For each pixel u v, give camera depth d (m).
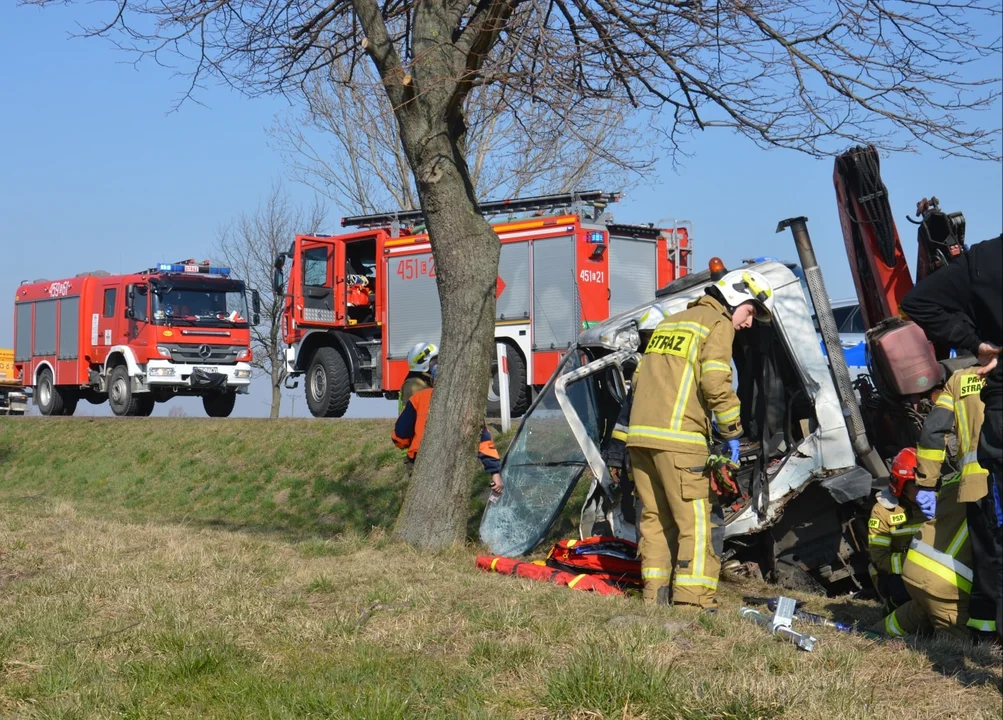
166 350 21.55
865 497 6.60
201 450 15.62
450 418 7.76
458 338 7.79
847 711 3.79
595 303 15.23
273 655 4.95
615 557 6.78
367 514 12.07
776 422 6.66
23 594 6.37
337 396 17.98
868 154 6.93
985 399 4.05
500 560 7.01
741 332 6.76
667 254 16.14
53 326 24.58
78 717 4.20
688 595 5.71
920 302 4.12
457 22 7.93
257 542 8.00
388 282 17.17
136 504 14.66
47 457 17.72
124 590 6.24
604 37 7.82
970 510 4.30
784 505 6.58
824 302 6.62
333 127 21.39
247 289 22.73
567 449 7.85
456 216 7.77
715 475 5.90
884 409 6.79
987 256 4.02
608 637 4.76
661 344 5.96
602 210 15.56
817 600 6.54
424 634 5.14
